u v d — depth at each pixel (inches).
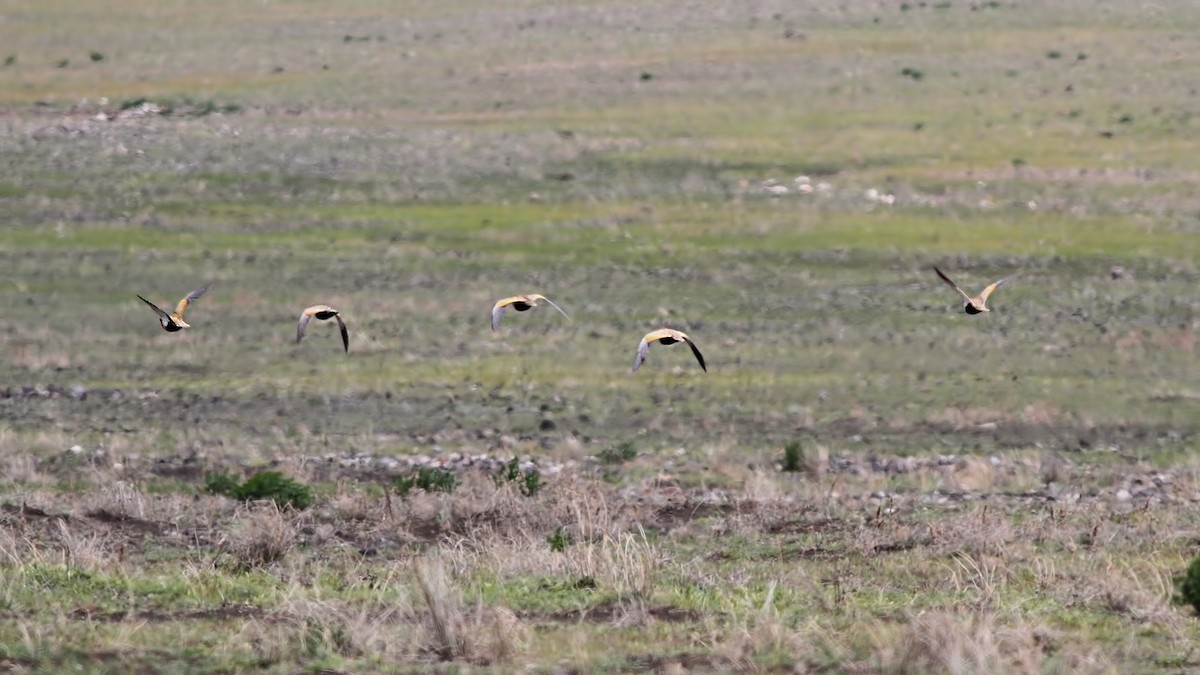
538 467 4397.1
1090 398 5492.1
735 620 2485.2
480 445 4805.6
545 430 5083.7
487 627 2396.7
